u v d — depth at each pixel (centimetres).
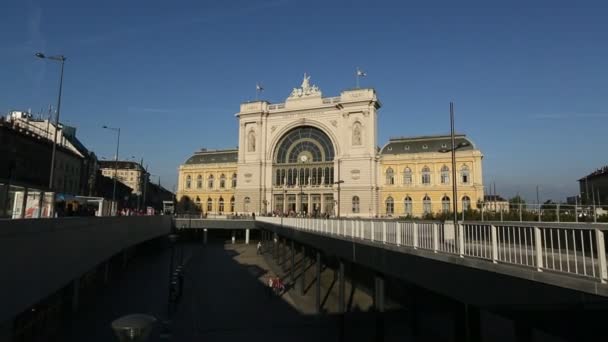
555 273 862
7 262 1289
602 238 773
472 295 1095
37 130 5691
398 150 7675
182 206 9750
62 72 2800
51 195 1945
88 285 3284
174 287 3050
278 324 2727
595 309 764
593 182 6366
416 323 2295
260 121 8125
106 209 3431
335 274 3656
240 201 8044
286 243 5219
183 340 2383
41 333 2164
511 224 1006
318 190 7506
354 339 2375
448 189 7050
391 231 1658
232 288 3831
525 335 1516
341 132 7444
